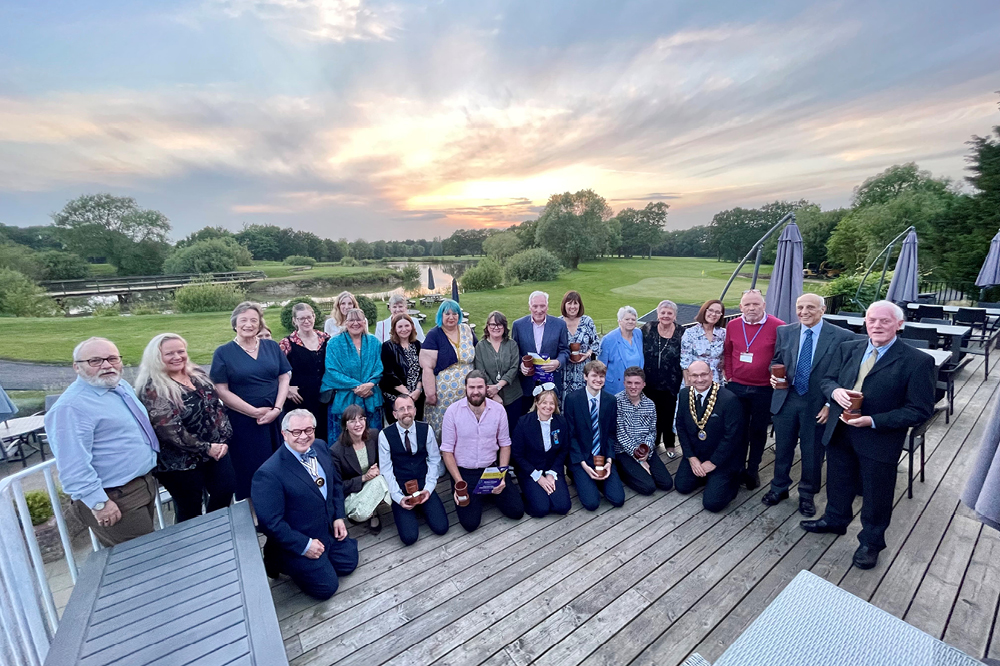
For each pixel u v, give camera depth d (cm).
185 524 227
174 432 269
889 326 254
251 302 336
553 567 282
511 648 220
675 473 410
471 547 306
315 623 239
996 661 158
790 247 524
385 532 330
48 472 222
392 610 248
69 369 1327
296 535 254
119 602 167
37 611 210
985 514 142
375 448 338
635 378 367
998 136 2009
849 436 286
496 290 3788
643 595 255
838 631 113
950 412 508
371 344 394
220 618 157
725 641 222
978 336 853
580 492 356
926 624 228
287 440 263
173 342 276
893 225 2919
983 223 2038
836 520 303
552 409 345
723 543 303
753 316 362
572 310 444
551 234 5697
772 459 446
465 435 342
